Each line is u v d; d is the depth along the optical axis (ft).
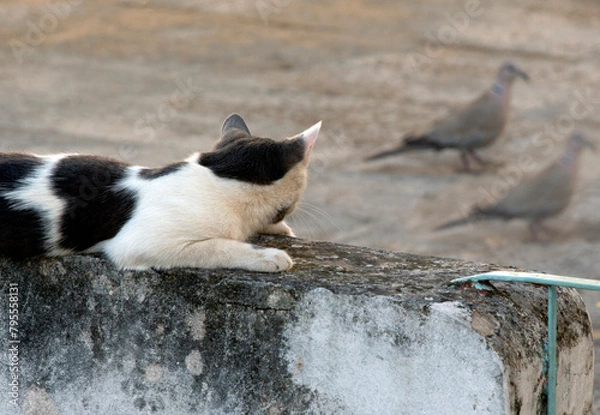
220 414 19.79
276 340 19.13
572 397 19.97
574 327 19.79
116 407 20.76
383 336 18.15
